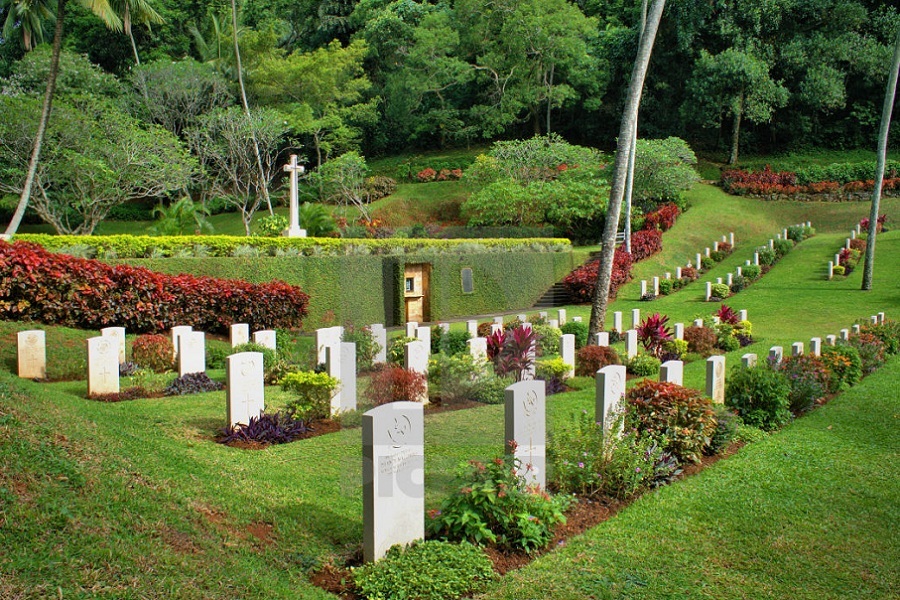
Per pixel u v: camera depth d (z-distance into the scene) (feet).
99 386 30.42
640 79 48.78
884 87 159.22
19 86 109.50
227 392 24.80
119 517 14.42
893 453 27.55
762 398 31.42
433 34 157.38
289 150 159.33
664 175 118.62
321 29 174.91
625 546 17.92
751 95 146.41
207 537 15.06
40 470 15.19
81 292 43.57
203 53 144.15
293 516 17.78
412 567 14.94
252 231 121.39
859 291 77.51
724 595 15.76
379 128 183.93
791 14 153.07
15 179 88.63
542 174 123.13
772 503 21.54
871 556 18.28
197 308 49.96
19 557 12.00
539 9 151.02
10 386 21.16
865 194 131.75
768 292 80.53
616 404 23.68
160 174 92.73
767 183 140.56
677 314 70.59
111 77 125.18
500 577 15.65
